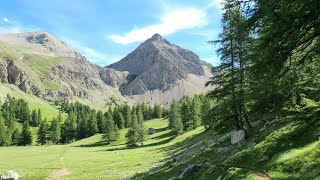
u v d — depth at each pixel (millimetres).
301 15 10078
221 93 38438
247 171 25750
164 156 73438
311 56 11945
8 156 104188
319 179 19266
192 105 138250
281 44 11227
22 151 121188
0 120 174750
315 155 22641
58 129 181125
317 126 25562
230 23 35250
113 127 157625
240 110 38125
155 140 135375
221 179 26875
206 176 29609
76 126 193375
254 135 35875
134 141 128500
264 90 13930
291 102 17797
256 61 11906
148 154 87250
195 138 86938
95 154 103000
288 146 26406
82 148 133375
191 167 33156
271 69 11977
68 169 70938
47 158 94438
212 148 42344
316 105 16406
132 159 79688
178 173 38281
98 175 58844
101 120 192250
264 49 11352
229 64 37000
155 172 43844
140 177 44875
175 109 154125
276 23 10477
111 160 82125
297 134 26281
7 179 59188
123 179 48844
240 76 35625
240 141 36469
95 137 170250
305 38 11328
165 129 166500
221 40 37219
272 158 26234
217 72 39156
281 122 33906
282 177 22719
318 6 9828
